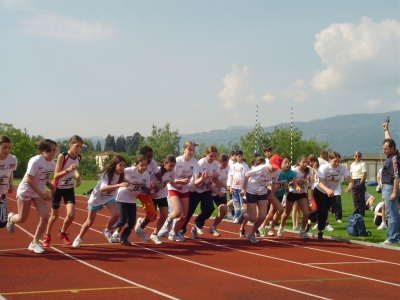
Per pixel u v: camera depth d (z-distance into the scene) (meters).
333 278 7.75
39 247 9.16
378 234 12.91
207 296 6.46
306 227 12.40
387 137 11.35
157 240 10.77
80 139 9.67
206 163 11.36
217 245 10.84
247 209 11.38
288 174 11.91
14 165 8.90
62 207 21.05
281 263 8.91
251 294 6.63
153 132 56.97
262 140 57.91
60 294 6.33
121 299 6.18
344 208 22.45
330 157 11.53
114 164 9.77
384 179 11.22
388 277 7.90
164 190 11.00
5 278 7.16
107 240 11.15
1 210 8.89
